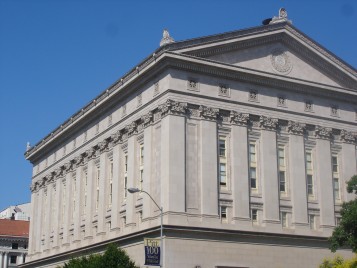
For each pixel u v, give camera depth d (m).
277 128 55.81
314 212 55.81
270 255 51.34
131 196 54.53
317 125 58.16
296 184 55.28
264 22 62.25
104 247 57.84
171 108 49.94
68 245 68.38
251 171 53.56
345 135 59.84
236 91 54.09
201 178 49.94
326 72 60.62
